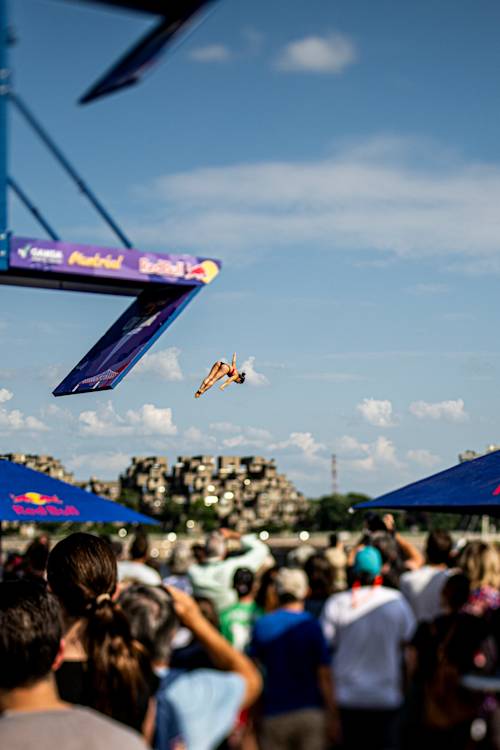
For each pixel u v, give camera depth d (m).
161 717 3.04
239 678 3.06
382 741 6.15
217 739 2.99
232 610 7.06
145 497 182.50
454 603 6.10
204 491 189.12
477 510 9.52
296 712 5.76
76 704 3.47
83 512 8.71
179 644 4.74
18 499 8.53
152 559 8.08
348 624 6.29
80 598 3.58
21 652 2.40
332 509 112.44
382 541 7.68
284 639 5.84
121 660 3.45
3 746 2.18
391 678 6.23
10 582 2.67
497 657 5.52
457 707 5.40
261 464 196.50
